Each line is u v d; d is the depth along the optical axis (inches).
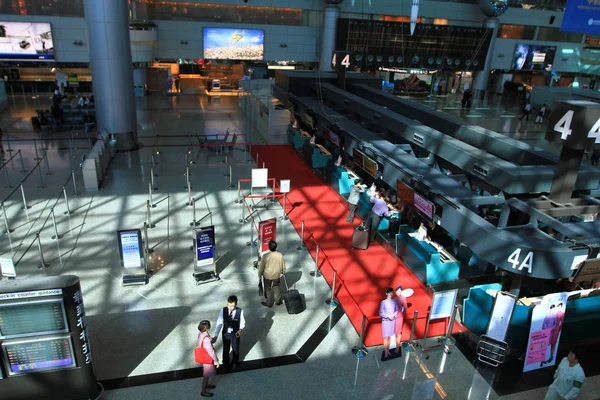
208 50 1347.2
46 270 386.9
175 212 510.9
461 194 365.4
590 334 324.8
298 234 472.7
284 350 307.0
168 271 394.0
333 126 606.9
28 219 480.4
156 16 1285.7
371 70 1521.9
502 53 1609.3
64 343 243.8
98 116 737.0
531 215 320.5
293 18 1380.4
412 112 618.5
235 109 1163.3
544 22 1587.1
